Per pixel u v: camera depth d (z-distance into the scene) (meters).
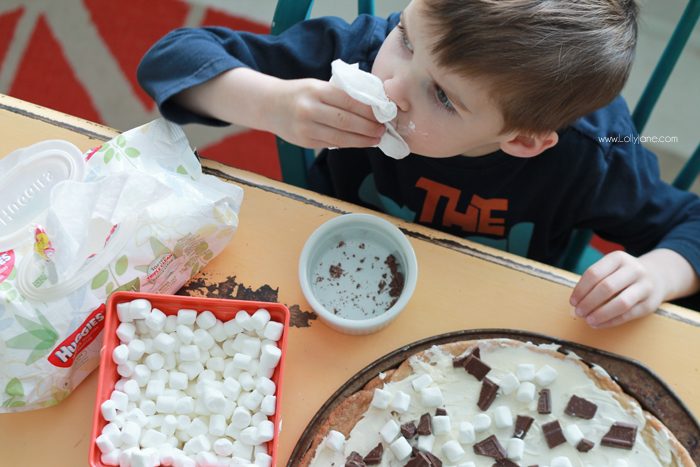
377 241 0.80
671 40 0.88
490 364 0.73
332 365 0.75
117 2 1.65
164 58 0.87
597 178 0.96
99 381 0.66
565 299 0.78
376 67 0.78
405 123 0.79
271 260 0.79
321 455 0.70
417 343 0.74
